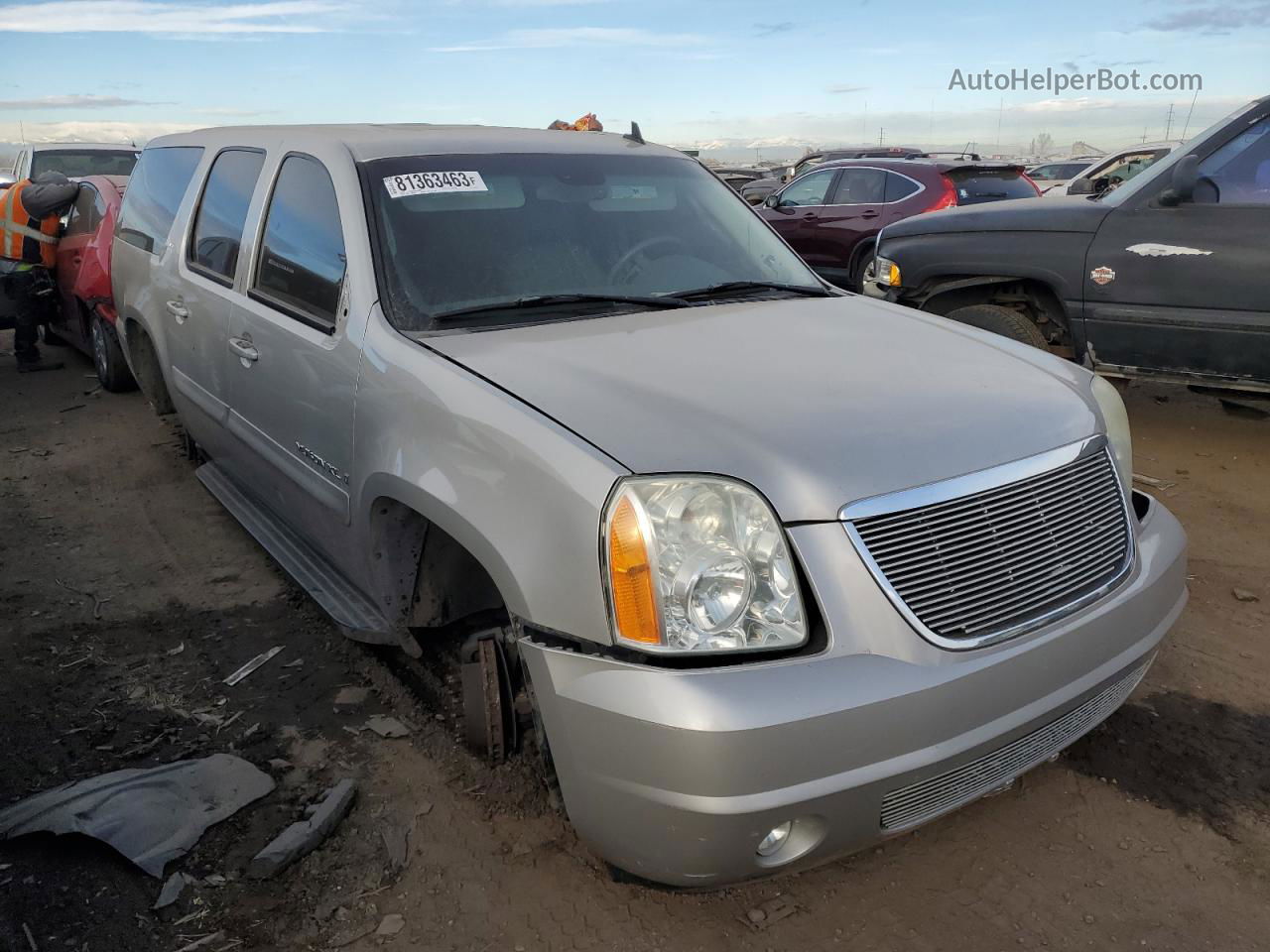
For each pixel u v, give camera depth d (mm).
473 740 2592
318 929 2188
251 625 3580
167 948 2129
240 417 3656
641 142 3836
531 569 2049
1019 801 2602
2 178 12578
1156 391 6531
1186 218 4820
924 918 2217
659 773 1826
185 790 2572
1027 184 10945
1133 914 2225
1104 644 2213
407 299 2773
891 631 1923
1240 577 3859
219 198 3969
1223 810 2555
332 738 2879
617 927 2186
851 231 10688
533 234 3086
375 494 2602
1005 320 5570
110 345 6594
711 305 3049
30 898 2256
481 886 2305
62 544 4328
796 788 1819
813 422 2125
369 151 3137
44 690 3152
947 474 2072
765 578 1928
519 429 2139
